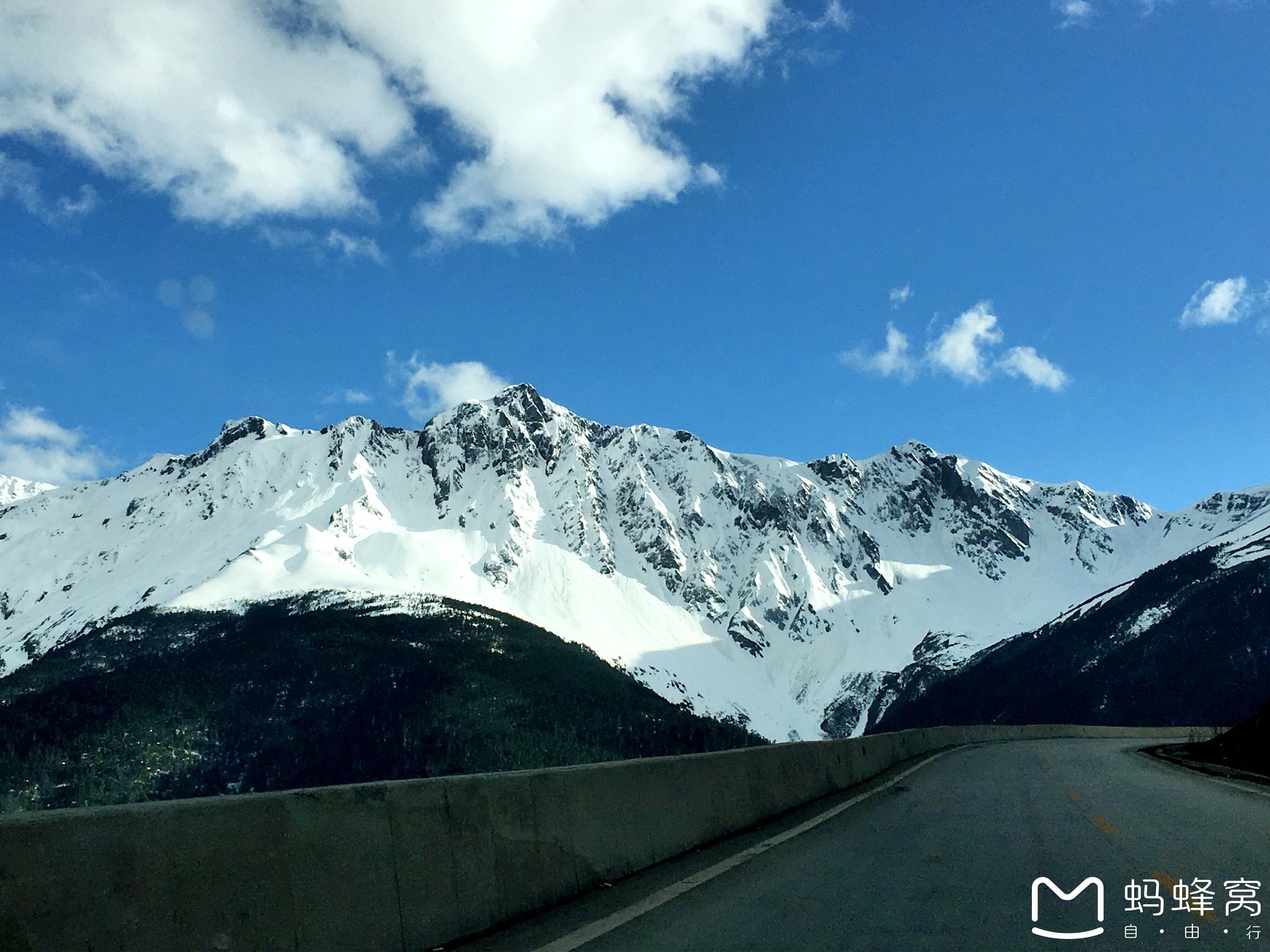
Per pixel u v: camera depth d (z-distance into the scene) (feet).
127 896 18.72
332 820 24.30
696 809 47.39
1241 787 80.94
